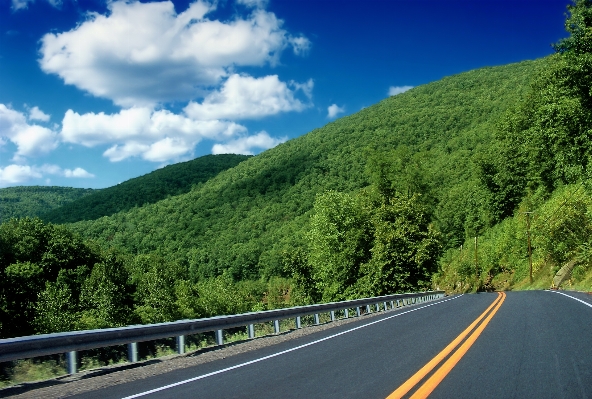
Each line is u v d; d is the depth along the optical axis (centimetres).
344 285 4678
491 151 8831
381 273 4084
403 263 4144
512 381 632
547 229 4775
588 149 3509
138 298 6331
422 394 580
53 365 950
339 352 977
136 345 1059
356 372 746
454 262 9438
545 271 5603
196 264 16450
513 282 6544
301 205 17862
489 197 8238
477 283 7675
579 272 4050
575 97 3481
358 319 1905
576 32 3419
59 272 5412
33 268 5097
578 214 4362
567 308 1612
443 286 9275
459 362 772
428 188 6209
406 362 803
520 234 6462
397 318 1725
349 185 17225
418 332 1213
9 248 5312
